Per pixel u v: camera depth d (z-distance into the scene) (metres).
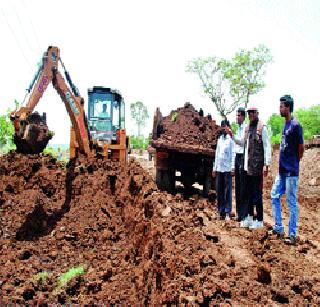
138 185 8.16
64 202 9.15
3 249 7.74
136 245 6.96
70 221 8.62
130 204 8.43
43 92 9.27
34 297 6.24
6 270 6.98
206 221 6.85
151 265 5.52
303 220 10.57
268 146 6.55
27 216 8.59
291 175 5.98
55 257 7.57
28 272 6.97
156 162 9.90
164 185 9.87
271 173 22.86
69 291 6.45
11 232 8.23
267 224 6.95
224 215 7.60
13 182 9.37
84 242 8.05
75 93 10.24
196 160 9.85
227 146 7.61
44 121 9.98
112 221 8.67
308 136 47.09
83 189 9.41
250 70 35.12
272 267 4.88
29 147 9.50
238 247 5.55
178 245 5.07
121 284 6.44
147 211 6.91
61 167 10.03
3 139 23.67
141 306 5.48
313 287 4.42
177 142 9.73
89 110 12.55
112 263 7.15
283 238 6.16
